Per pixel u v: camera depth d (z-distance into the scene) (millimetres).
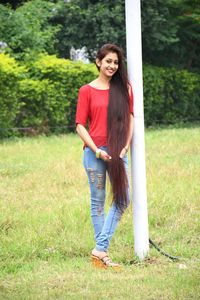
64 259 7836
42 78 21234
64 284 6660
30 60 21688
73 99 21578
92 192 7453
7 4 24938
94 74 21859
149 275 6941
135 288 6461
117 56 7344
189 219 9281
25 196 10828
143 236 7711
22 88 20141
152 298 6137
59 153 15609
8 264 7465
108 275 6980
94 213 7488
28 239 8273
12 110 19609
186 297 6125
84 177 12406
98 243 7402
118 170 7227
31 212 9648
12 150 16250
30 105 20516
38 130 20750
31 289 6488
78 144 17531
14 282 6812
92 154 7355
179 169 12852
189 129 22344
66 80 21328
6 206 10031
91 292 6363
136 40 7555
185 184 11406
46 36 23172
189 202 10109
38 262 7652
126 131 7316
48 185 11742
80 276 6961
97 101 7332
